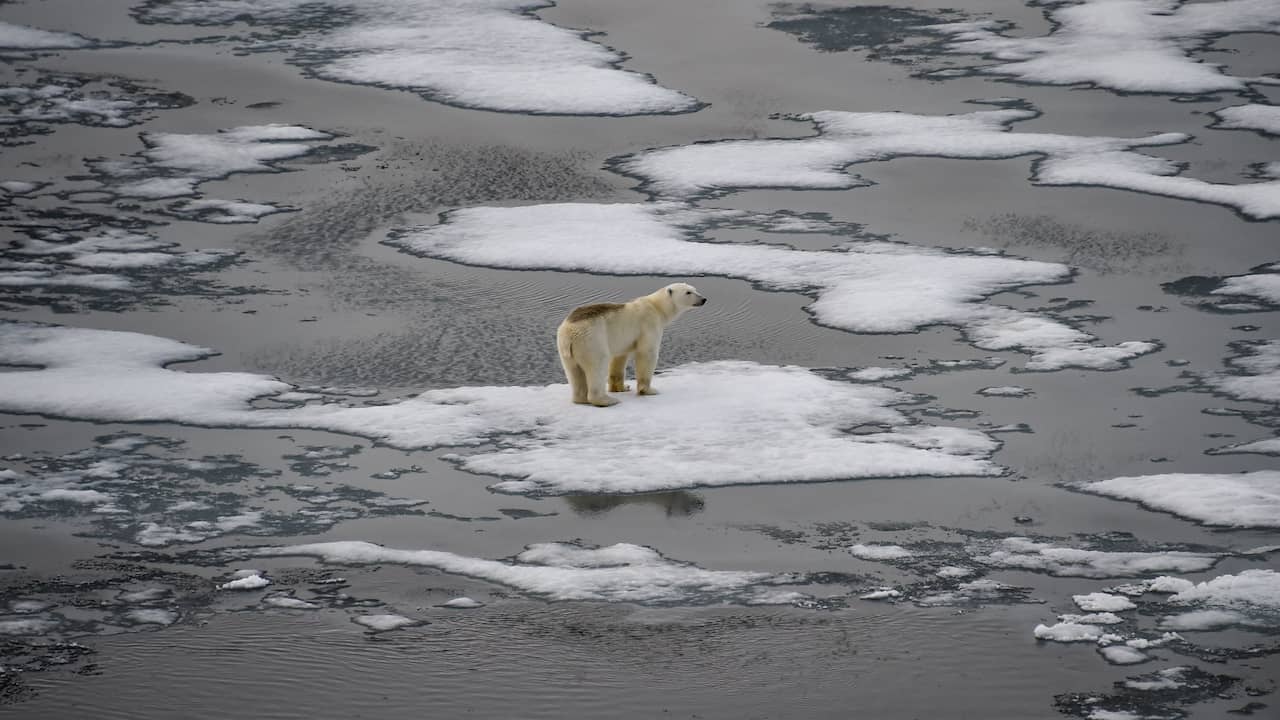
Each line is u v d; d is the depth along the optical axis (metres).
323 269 59.81
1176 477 37.34
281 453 39.47
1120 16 108.12
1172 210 68.25
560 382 46.12
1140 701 26.42
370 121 83.81
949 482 37.38
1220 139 80.31
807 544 33.59
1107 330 51.91
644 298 43.53
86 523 34.56
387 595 30.91
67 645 28.52
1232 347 49.75
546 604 30.45
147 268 59.50
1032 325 52.19
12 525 34.34
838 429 41.34
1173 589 30.78
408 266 60.16
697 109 87.50
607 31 106.19
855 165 76.38
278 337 51.19
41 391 44.00
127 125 82.06
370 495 36.50
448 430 40.94
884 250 62.28
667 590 31.12
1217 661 27.84
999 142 80.06
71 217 66.44
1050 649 28.44
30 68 92.75
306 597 30.78
